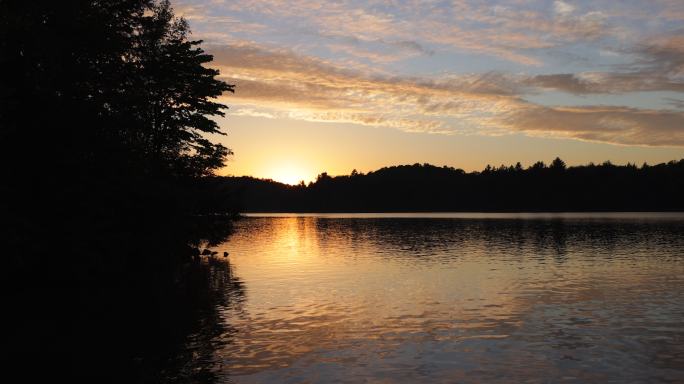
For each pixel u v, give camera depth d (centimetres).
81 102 2356
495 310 2280
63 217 2258
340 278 3338
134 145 2619
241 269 3903
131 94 2616
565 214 17638
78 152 2305
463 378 1398
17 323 2081
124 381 1388
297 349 1686
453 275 3391
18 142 2138
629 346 1688
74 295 2725
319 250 5453
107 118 2453
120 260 2916
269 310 2325
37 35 2172
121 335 1883
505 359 1566
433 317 2155
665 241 5919
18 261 2105
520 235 7162
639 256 4388
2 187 2044
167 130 4247
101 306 2433
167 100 4328
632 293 2652
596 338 1791
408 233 8031
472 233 7756
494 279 3183
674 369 1459
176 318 2161
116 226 2638
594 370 1455
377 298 2605
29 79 2217
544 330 1912
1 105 2017
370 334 1883
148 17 3178
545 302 2441
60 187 2205
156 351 1666
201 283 3178
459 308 2331
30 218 2133
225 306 2425
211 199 4472
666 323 2000
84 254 2333
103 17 2547
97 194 2339
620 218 13125
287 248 5791
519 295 2628
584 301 2455
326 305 2433
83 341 1795
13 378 1412
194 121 4484
